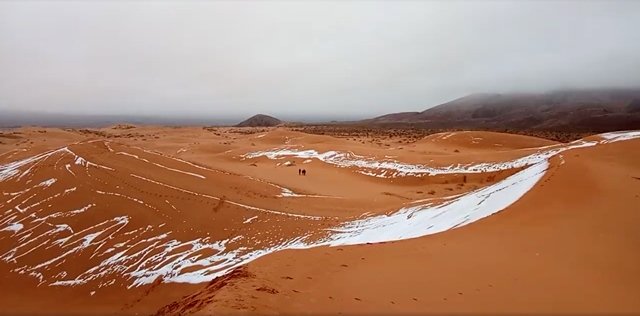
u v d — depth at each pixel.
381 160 53.31
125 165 36.94
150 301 19.02
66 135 97.94
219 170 40.06
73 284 21.67
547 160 21.95
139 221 27.08
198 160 64.19
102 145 42.09
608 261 9.73
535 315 7.39
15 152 51.06
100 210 28.56
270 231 25.36
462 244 12.59
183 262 22.27
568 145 43.81
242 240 24.36
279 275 10.88
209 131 135.62
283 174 48.97
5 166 40.16
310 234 23.98
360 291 9.41
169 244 24.48
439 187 41.16
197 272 20.94
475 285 9.12
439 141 73.44
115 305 19.36
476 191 23.20
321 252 13.43
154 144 88.88
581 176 16.39
